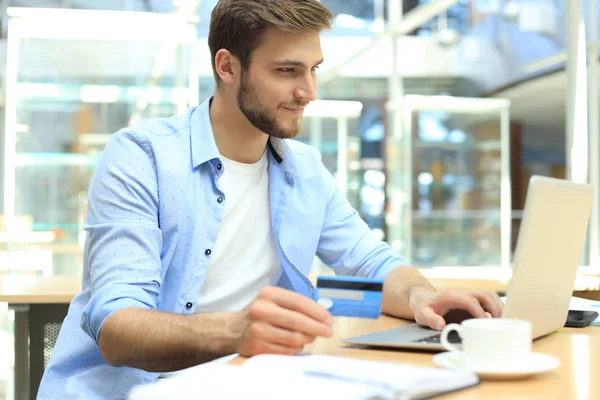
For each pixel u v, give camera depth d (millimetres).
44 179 4816
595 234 4824
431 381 919
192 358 1271
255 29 1620
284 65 1625
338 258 1966
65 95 4855
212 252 1766
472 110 9250
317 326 1172
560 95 10188
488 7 9961
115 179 1631
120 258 1507
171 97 5027
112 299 1417
